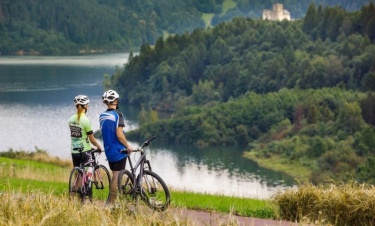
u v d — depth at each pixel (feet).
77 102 91.30
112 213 71.46
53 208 70.28
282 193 92.89
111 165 84.79
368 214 85.05
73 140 91.45
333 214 86.99
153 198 81.56
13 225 66.18
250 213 95.91
